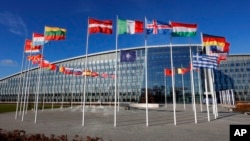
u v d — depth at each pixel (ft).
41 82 369.09
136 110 164.25
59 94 362.94
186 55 314.14
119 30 71.10
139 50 342.64
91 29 71.05
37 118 94.48
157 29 72.84
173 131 56.34
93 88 353.51
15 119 90.02
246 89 315.17
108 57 358.84
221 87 321.11
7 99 414.62
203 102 285.84
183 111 150.00
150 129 60.13
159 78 318.24
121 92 336.08
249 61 324.60
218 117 96.89
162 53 328.29
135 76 334.03
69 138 45.47
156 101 309.42
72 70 144.46
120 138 46.37
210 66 77.92
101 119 88.84
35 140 33.01
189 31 74.59
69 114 119.65
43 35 88.17
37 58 95.96
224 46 84.69
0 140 31.50
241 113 121.39
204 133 52.95
